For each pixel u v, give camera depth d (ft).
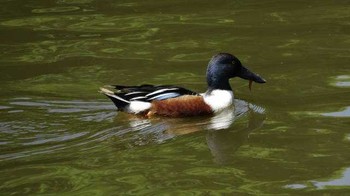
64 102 48.78
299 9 71.15
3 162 39.73
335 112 46.85
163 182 37.27
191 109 47.67
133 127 45.24
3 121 45.39
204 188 36.50
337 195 35.40
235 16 69.26
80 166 39.29
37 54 59.77
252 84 53.31
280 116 46.85
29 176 38.04
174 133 44.73
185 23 67.26
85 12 71.97
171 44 61.57
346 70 54.60
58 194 35.86
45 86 52.21
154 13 71.10
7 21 69.46
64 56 59.16
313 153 40.68
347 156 40.04
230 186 36.60
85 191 36.22
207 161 40.11
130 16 70.18
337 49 59.21
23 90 51.31
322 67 55.42
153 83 52.80
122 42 62.44
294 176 37.73
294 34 63.31
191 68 55.77
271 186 36.63
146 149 41.93
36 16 70.90
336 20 66.80
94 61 57.82
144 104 47.47
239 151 41.47
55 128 44.50
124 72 55.21
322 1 73.97
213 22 67.36
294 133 43.80
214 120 47.21
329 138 42.70
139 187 36.63
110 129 44.52
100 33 65.10
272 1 74.64
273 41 61.57
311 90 51.11
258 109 48.37
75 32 65.51
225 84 49.55
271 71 54.95
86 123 45.34
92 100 49.34
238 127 45.52
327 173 38.01
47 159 40.11
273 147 41.88
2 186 36.91
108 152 41.27
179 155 41.06
